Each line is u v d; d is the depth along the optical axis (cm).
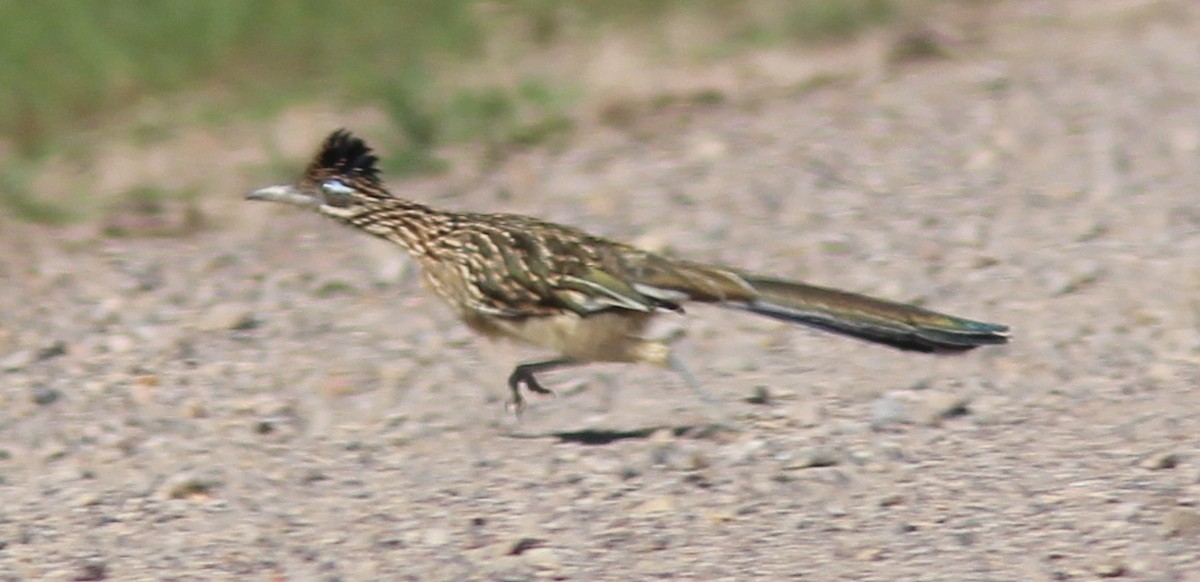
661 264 1895
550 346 1938
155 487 1966
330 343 2461
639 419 2122
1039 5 4538
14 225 3106
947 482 1867
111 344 2483
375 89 3794
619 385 2245
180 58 3928
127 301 2686
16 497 1958
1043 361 2270
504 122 3666
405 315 2567
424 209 1989
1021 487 1838
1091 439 1975
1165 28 4256
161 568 1753
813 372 2262
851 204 3019
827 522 1783
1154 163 3194
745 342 2377
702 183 3186
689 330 2422
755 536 1756
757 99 3791
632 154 3422
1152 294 2491
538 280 1906
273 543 1802
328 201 2011
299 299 2675
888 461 1936
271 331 2525
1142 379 2186
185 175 3388
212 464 2030
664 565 1698
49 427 2167
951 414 2083
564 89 3853
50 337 2525
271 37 4044
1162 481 1822
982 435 2011
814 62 4072
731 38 4200
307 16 4144
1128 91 3697
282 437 2120
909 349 1869
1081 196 3011
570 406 2183
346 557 1756
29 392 2281
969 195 3048
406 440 2088
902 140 3403
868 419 2077
